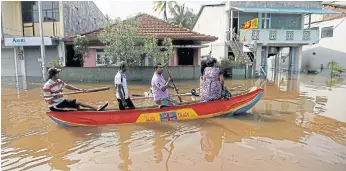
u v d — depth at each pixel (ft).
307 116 26.58
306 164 15.81
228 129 22.38
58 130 22.35
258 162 16.11
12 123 24.49
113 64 56.29
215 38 59.00
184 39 58.08
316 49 81.25
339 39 73.36
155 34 58.59
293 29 70.69
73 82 52.75
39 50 66.90
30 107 31.30
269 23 72.28
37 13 66.28
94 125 23.30
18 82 55.21
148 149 18.21
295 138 20.25
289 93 40.78
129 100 24.89
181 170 15.10
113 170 15.20
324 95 38.99
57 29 65.46
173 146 18.72
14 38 63.67
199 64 61.67
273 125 23.52
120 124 23.62
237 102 25.79
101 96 38.52
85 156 17.17
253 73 64.28
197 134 21.17
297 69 76.59
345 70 70.38
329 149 18.12
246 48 67.15
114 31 51.78
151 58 53.42
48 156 17.22
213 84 25.22
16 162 16.37
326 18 79.10
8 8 66.33
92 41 59.36
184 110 24.62
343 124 23.86
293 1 72.43
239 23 72.02
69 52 66.18
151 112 23.94
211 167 15.46
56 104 22.74
